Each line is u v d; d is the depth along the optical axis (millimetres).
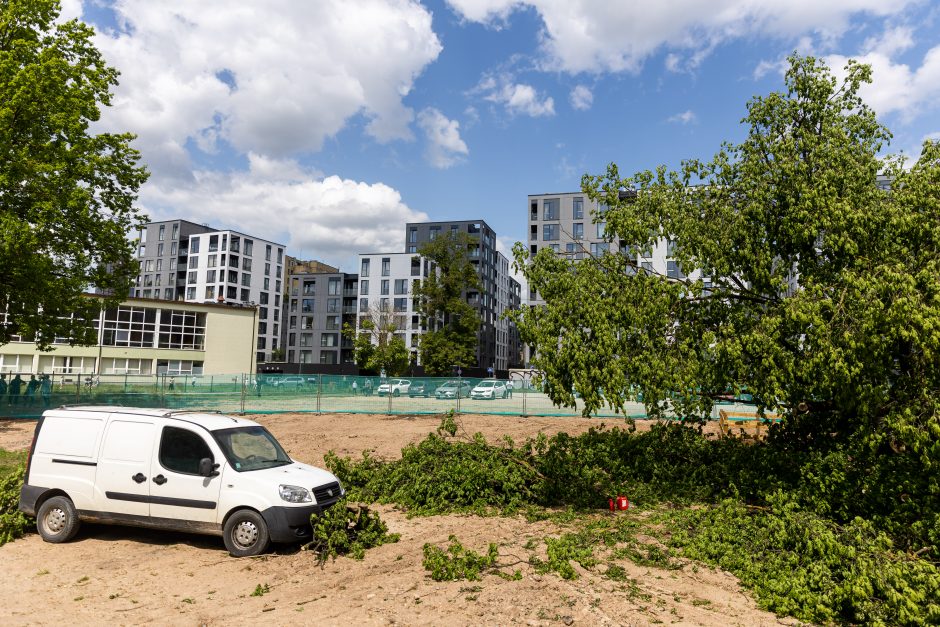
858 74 10586
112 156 25062
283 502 7582
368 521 8453
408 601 5961
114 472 8086
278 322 103688
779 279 9734
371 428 23688
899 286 7598
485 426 24109
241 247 96812
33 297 22672
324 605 5887
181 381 31406
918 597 5617
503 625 5363
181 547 7996
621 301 10141
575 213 78250
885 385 8461
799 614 5977
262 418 27766
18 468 9609
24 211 22062
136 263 26719
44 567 7113
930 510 7707
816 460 9203
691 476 11484
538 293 11414
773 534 7898
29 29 23016
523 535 8688
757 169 10320
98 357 52094
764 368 9227
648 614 5754
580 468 11789
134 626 5371
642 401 10469
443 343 66562
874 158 10367
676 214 10828
